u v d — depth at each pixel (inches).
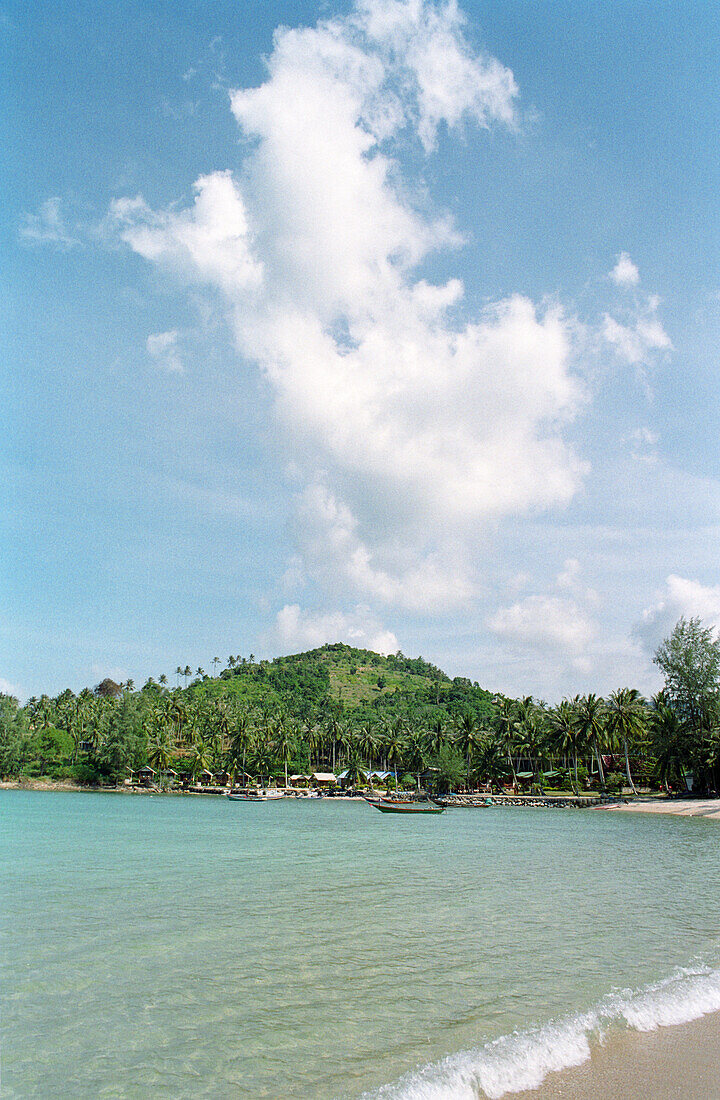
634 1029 522.6
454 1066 457.1
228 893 1122.0
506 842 2127.2
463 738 5349.4
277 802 5187.0
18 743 5762.8
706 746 3472.0
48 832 2279.8
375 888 1187.3
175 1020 554.3
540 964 704.4
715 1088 422.9
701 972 674.8
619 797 4079.7
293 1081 443.2
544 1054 475.8
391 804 3909.9
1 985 639.8
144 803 4453.7
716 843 2071.9
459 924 893.2
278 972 678.5
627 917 943.7
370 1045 499.2
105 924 884.0
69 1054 491.8
